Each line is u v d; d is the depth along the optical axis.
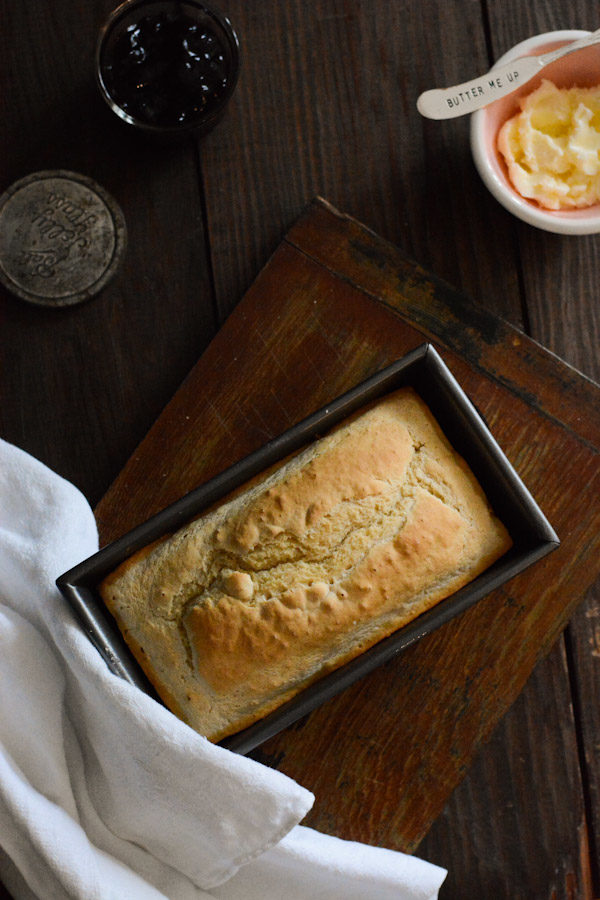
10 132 0.95
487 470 0.83
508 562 0.82
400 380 0.84
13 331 0.94
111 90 0.92
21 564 0.85
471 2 0.95
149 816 0.84
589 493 0.91
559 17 0.95
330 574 0.82
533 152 0.90
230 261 0.95
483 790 0.92
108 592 0.83
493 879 0.91
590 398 0.91
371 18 0.95
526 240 0.95
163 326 0.95
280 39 0.95
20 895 0.87
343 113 0.95
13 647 0.85
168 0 0.92
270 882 0.88
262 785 0.81
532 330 0.94
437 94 0.88
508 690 0.90
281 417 0.92
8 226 0.94
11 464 0.88
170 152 0.95
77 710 0.85
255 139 0.95
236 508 0.83
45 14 0.95
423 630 0.81
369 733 0.90
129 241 0.95
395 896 0.87
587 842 0.92
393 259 0.92
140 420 0.94
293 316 0.92
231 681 0.81
